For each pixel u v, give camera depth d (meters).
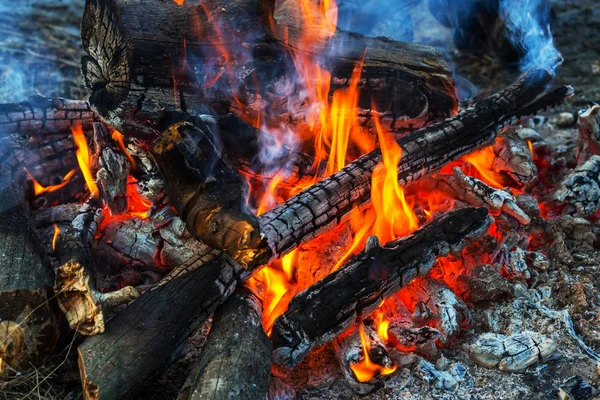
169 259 1.13
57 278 0.95
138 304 0.95
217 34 1.15
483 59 2.08
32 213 1.24
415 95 1.24
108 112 1.16
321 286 1.01
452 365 1.03
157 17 1.14
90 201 1.18
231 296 1.00
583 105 1.85
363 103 1.22
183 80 1.13
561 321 1.10
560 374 1.02
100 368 0.89
